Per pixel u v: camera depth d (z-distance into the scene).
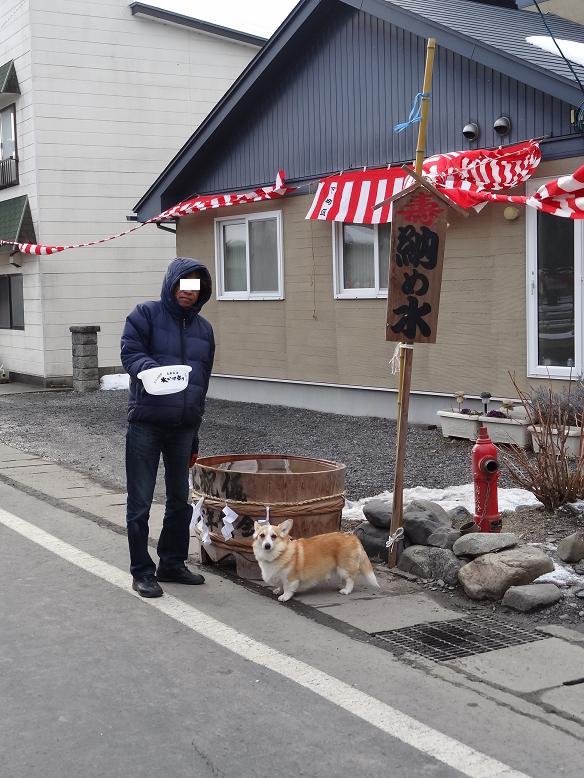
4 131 20.14
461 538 6.05
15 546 6.96
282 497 6.06
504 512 7.14
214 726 3.98
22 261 19.52
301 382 13.74
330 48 12.67
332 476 6.21
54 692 4.34
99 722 4.03
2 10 19.64
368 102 12.20
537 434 8.02
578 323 9.84
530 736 3.88
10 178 19.84
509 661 4.70
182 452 5.96
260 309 14.42
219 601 5.71
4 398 17.34
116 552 6.80
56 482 9.44
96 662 4.71
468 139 10.82
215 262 15.26
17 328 20.53
